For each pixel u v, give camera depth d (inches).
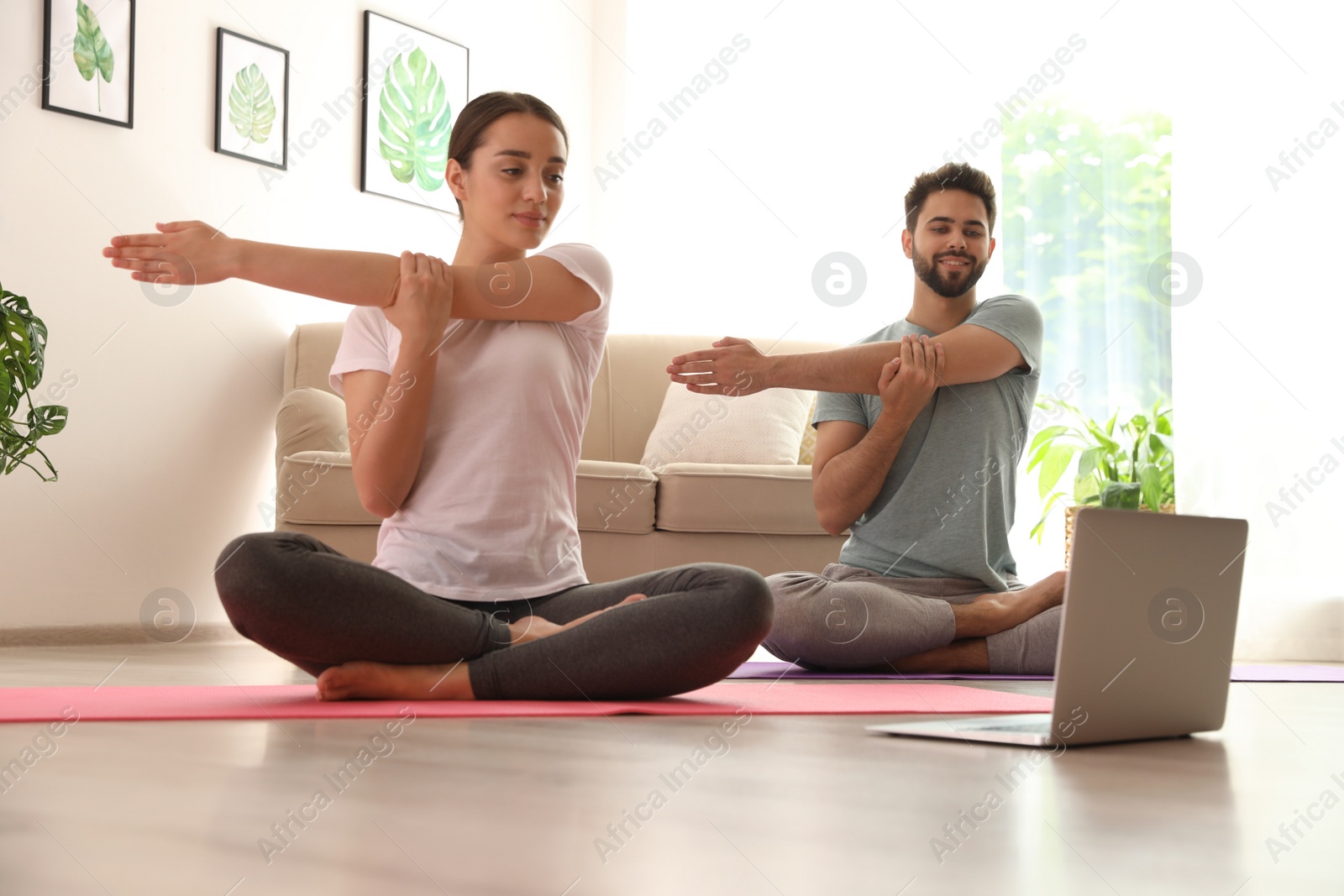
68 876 21.6
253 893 20.4
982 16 176.4
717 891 21.0
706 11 186.7
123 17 128.6
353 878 21.5
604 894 20.7
